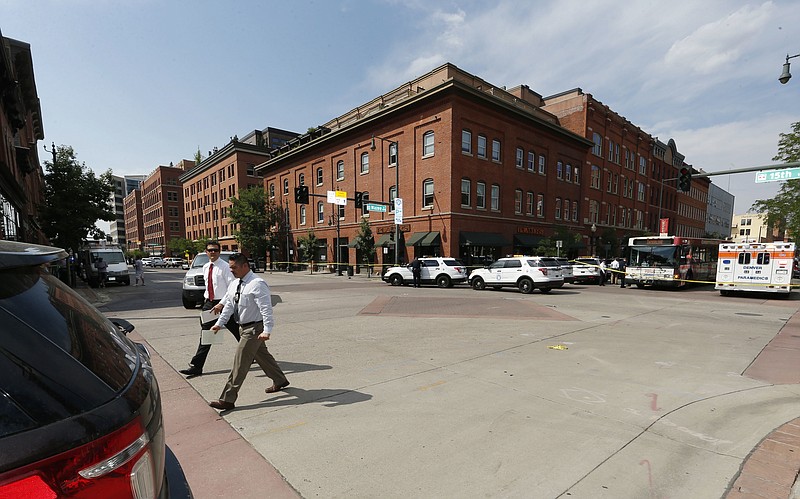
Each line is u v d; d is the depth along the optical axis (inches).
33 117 1018.1
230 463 121.3
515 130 1164.5
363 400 173.5
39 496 38.9
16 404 41.9
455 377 205.3
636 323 370.9
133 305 512.1
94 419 46.1
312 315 414.6
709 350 265.1
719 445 133.2
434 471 117.0
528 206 1221.7
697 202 2583.7
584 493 106.2
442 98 999.0
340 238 1353.3
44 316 55.1
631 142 1743.4
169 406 167.5
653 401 172.6
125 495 48.6
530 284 649.6
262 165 1796.3
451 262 784.9
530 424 149.0
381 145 1177.4
